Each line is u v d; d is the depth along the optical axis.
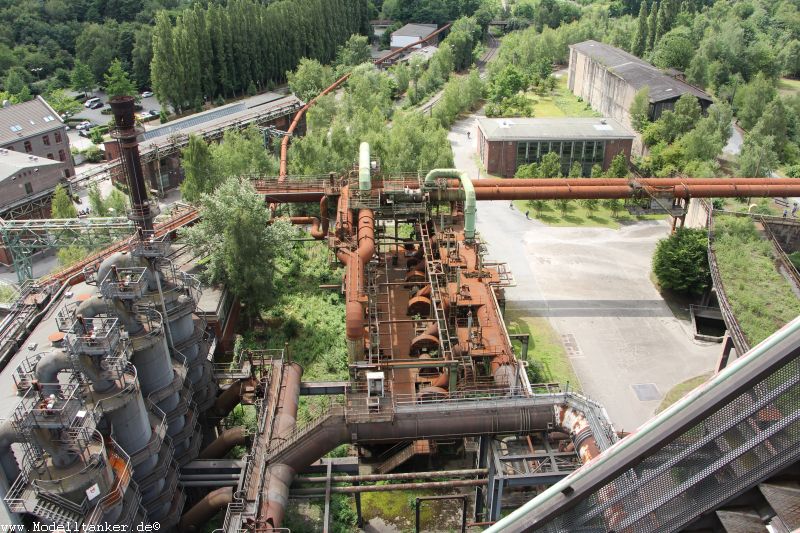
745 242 77.06
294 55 175.38
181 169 112.75
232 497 42.03
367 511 48.19
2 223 72.06
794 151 118.69
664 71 146.38
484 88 159.38
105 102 165.25
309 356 65.06
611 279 79.44
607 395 59.69
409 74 162.38
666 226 93.69
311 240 81.25
